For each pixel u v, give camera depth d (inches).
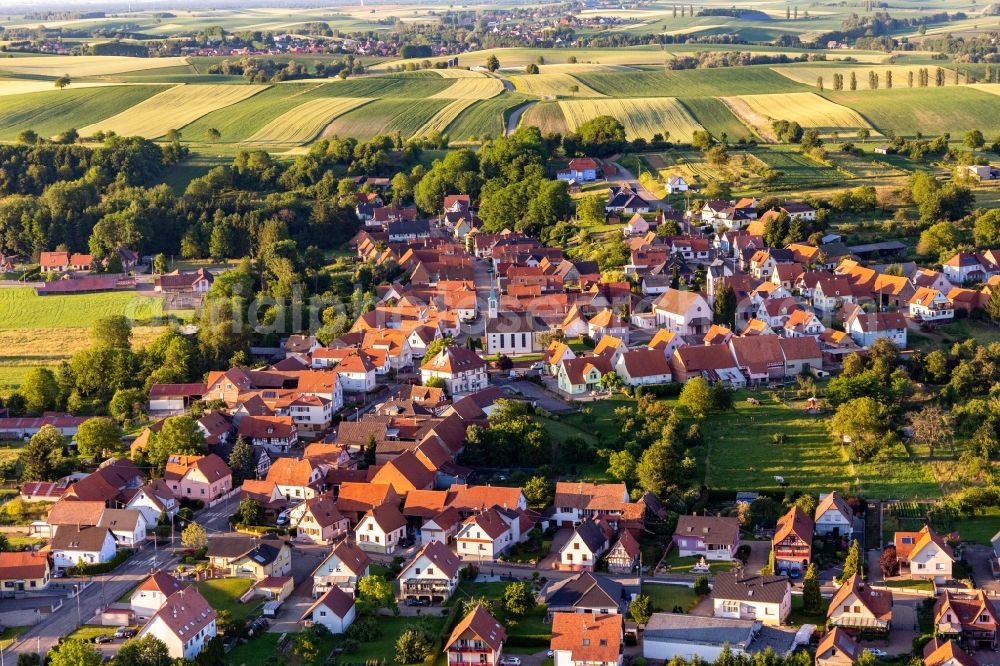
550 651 6879.9
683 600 7480.3
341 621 7239.2
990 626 6791.3
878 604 7037.4
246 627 7229.3
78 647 6717.5
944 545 7706.7
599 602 7239.2
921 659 6540.4
